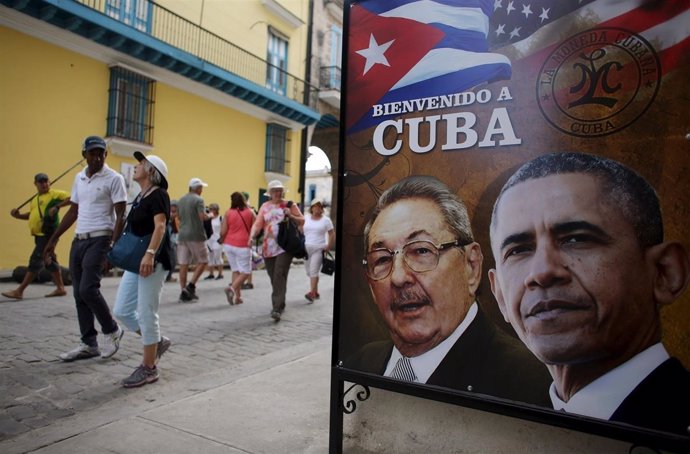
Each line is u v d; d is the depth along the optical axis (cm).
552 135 188
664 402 166
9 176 984
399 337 221
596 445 190
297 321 638
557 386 184
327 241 813
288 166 1786
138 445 259
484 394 199
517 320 194
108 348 428
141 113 1248
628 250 173
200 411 308
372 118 230
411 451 233
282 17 1684
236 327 584
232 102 1527
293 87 1761
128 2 1207
